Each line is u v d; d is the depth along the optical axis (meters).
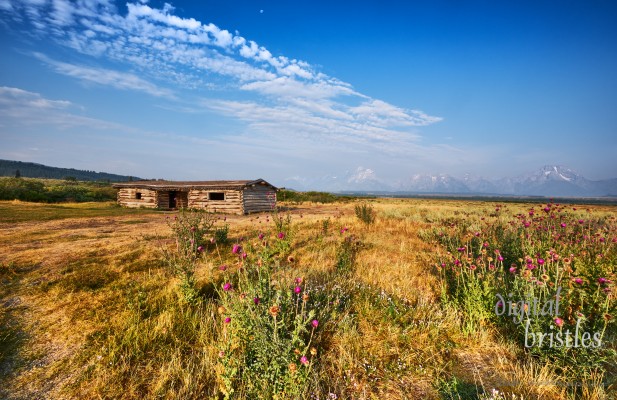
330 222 14.97
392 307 4.69
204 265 7.04
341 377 3.34
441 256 7.35
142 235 10.81
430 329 4.23
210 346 3.69
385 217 17.61
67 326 4.29
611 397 2.88
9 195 28.73
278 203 37.16
